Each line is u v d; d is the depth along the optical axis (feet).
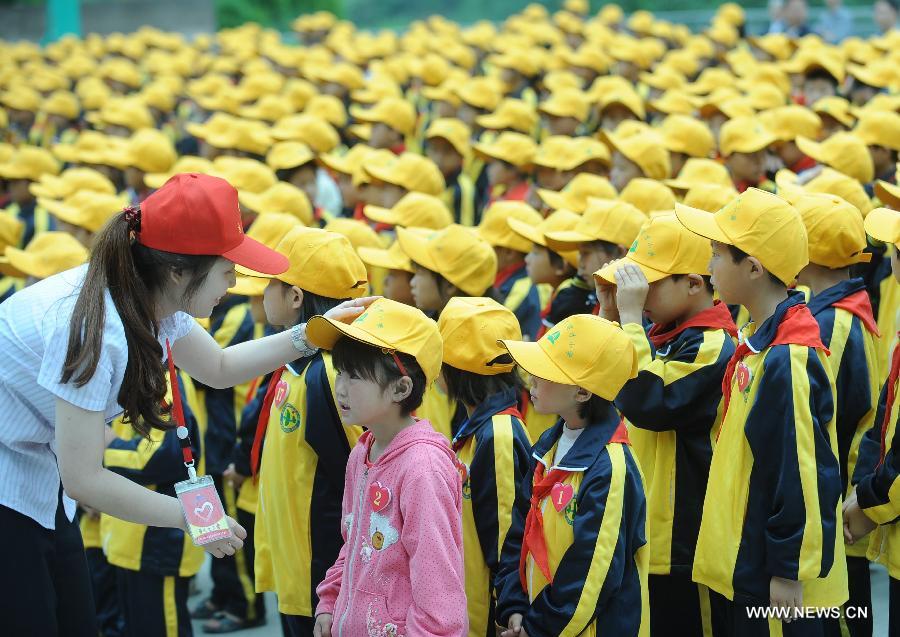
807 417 23.67
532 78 88.48
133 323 20.45
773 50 95.66
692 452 27.73
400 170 50.08
